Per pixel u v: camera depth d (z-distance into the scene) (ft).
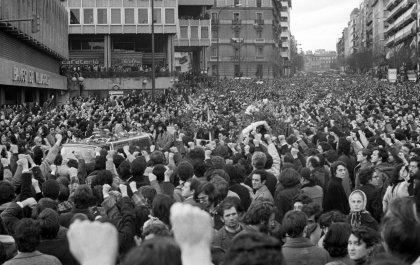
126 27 268.62
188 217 8.86
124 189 28.43
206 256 8.83
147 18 269.23
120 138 67.97
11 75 143.13
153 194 28.55
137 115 120.16
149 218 22.95
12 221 25.94
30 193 31.50
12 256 23.31
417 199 12.51
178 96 219.00
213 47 489.26
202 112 142.00
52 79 196.34
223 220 22.88
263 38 492.13
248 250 9.36
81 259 8.81
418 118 107.45
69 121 95.91
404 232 11.50
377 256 11.54
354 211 25.54
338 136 67.10
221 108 171.12
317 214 25.21
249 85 347.56
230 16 488.44
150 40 285.64
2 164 41.29
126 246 21.97
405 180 29.40
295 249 20.59
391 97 219.82
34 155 47.96
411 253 11.51
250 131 68.85
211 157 41.96
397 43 479.82
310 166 37.52
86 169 43.98
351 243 19.57
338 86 351.87
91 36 276.62
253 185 31.19
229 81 364.79
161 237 9.14
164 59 287.28
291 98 251.39
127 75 247.09
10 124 95.14
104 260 8.77
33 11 160.76
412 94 241.96
